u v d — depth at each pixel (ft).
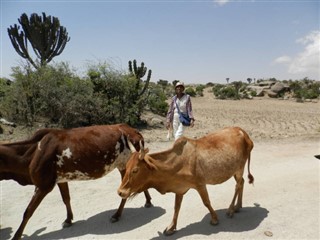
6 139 35.47
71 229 16.31
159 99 62.90
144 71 53.21
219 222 15.97
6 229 16.48
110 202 19.69
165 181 14.17
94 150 15.96
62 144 15.57
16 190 22.20
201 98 139.74
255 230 15.03
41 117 45.24
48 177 15.37
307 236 14.33
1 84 49.55
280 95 141.28
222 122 60.64
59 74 45.80
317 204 17.66
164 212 17.75
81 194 21.18
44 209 18.88
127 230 15.93
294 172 24.17
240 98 137.28
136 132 17.87
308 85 165.78
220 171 15.17
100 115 45.98
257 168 25.71
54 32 61.11
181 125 20.79
